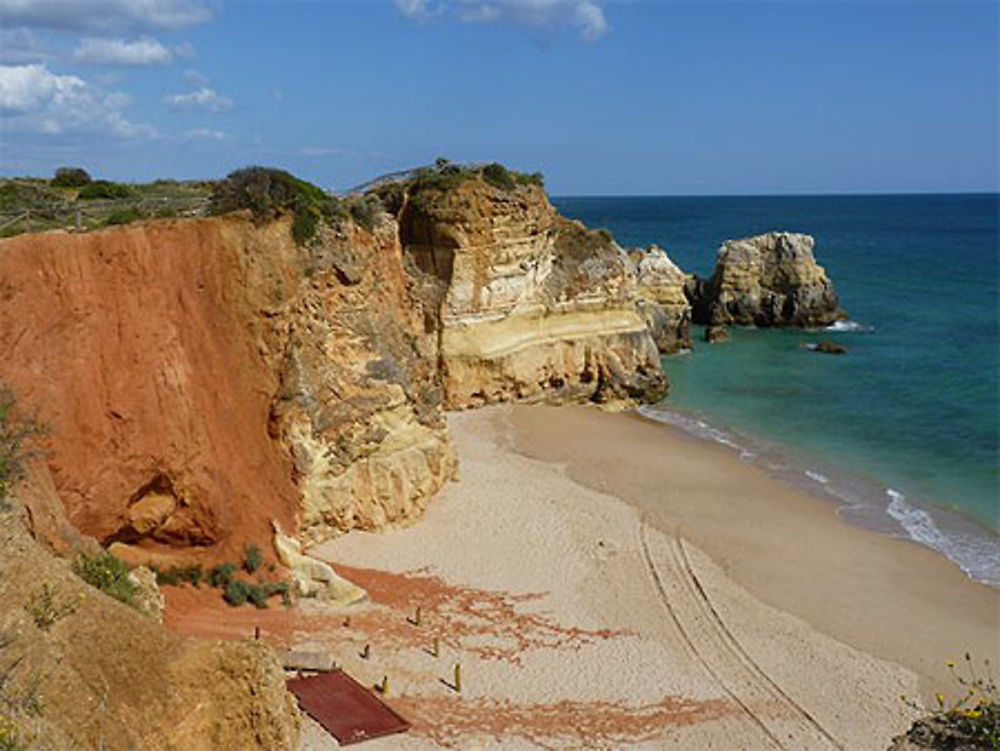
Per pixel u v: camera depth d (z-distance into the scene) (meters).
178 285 30.75
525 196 58.00
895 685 28.50
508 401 58.75
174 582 28.89
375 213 40.56
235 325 32.22
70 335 27.19
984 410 60.50
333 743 22.44
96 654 17.45
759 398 64.38
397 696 25.36
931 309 100.44
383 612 29.97
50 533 23.20
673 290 79.94
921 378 69.38
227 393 31.58
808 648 30.44
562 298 61.62
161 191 54.66
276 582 29.86
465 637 29.09
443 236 55.47
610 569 35.22
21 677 16.00
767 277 90.81
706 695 27.12
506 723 24.67
